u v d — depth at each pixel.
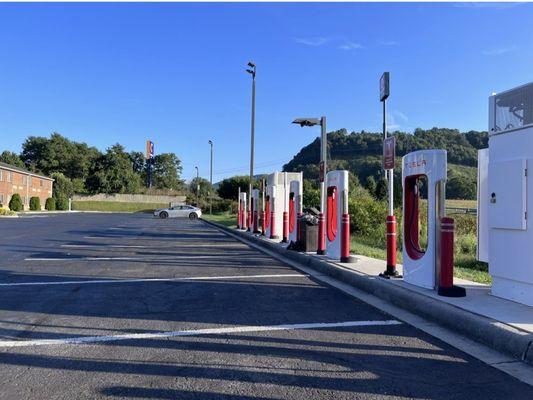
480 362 4.69
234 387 4.00
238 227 26.28
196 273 10.27
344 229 10.80
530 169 6.07
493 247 6.75
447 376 4.31
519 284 6.35
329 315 6.54
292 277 9.85
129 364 4.54
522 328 5.11
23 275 9.81
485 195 7.28
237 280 9.38
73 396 3.79
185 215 46.62
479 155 7.30
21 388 3.95
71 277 9.59
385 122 9.98
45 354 4.82
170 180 112.00
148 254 13.99
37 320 6.16
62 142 93.44
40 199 67.62
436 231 7.32
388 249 8.69
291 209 17.00
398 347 5.14
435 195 7.32
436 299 6.61
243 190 60.69
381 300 7.55
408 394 3.90
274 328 5.83
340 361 4.68
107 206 79.25
